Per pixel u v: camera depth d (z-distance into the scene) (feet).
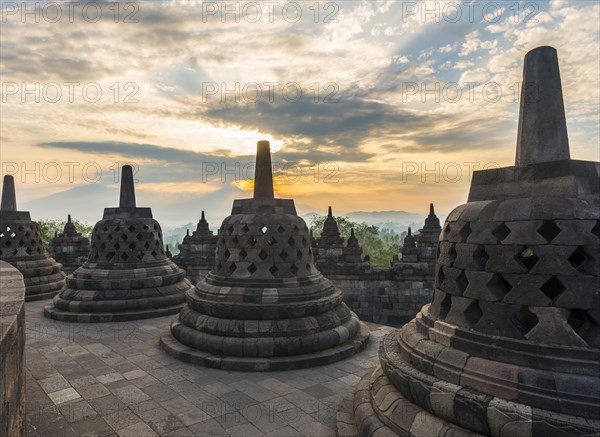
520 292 15.19
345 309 36.04
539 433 13.05
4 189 61.87
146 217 51.47
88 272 47.26
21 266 57.00
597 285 14.23
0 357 11.81
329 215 71.05
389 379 18.89
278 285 32.73
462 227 17.62
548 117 16.84
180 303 49.14
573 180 15.33
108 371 29.14
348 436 19.21
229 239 34.73
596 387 13.15
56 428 21.06
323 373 28.71
